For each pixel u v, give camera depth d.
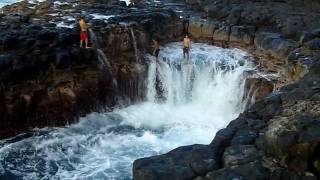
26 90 27.27
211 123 29.61
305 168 15.13
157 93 32.59
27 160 24.91
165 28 35.75
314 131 15.78
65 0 40.81
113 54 31.52
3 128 26.81
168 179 15.35
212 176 15.16
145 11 37.28
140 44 32.78
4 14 34.34
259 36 33.88
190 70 32.31
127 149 26.06
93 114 30.02
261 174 15.03
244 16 37.03
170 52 34.00
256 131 17.45
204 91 32.28
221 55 33.66
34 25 31.22
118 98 31.36
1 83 26.17
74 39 29.73
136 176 15.85
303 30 32.84
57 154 25.56
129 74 31.52
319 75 21.44
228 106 31.25
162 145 26.52
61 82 28.52
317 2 40.62
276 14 37.16
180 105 32.28
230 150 16.27
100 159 25.03
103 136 27.58
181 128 28.78
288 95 19.62
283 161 15.38
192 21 37.16
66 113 28.91
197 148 16.86
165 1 45.81
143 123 29.39
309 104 18.31
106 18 34.53
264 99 19.94
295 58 28.59
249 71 31.00
